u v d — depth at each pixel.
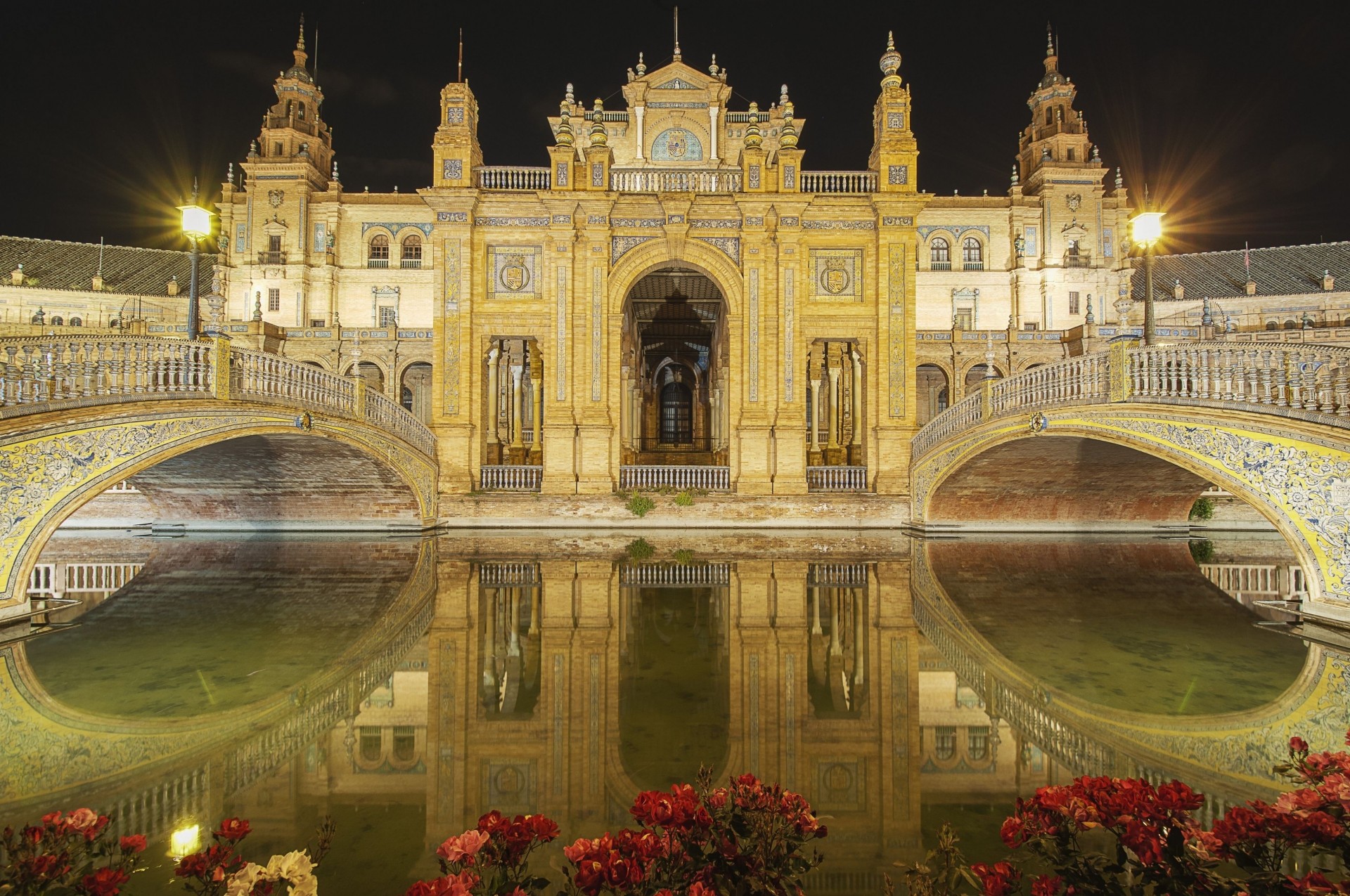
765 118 32.66
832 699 6.66
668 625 9.32
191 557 15.15
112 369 10.87
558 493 21.44
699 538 18.84
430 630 9.05
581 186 22.16
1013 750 5.55
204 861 3.06
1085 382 13.41
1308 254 51.66
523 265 22.30
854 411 26.56
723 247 22.36
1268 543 18.23
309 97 53.12
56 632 9.03
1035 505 20.05
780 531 20.39
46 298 50.16
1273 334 39.84
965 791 4.93
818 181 23.06
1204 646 8.40
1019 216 49.91
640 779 5.12
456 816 4.59
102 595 11.31
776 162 22.50
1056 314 48.94
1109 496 19.70
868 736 5.83
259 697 6.66
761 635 8.86
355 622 9.51
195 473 17.50
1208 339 15.52
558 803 4.79
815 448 29.31
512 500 21.09
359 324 49.28
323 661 7.79
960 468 18.09
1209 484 19.06
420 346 42.16
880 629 9.16
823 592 11.45
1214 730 5.80
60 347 10.18
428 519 20.28
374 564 14.30
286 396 14.13
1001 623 9.50
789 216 22.14
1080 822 3.05
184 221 13.02
